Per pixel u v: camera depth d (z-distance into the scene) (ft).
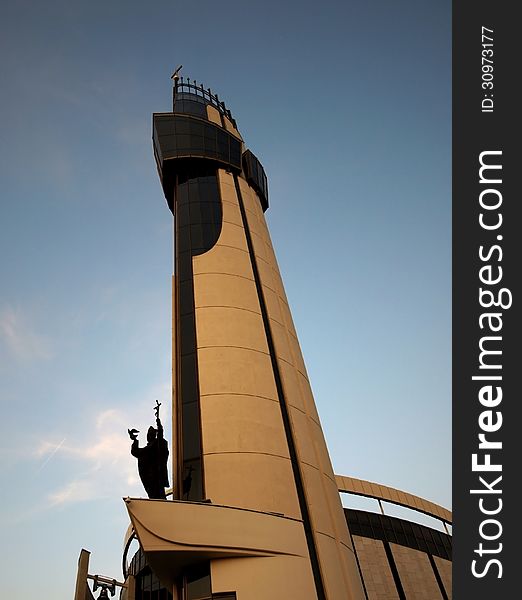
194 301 115.96
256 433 96.48
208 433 95.61
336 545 90.79
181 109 171.73
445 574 180.86
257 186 156.46
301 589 77.36
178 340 110.73
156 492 95.86
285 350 115.96
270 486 90.33
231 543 76.23
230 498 87.40
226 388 101.81
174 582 80.28
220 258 124.47
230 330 111.14
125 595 124.26
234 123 180.34
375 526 179.63
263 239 139.23
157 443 101.45
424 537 187.93
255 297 120.88
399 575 169.99
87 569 101.50
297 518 88.74
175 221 136.46
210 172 149.69
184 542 74.02
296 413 105.40
